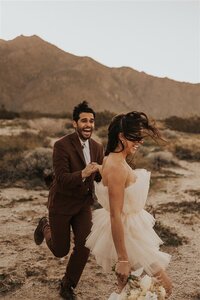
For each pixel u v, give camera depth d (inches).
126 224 129.3
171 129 1457.9
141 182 127.6
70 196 167.6
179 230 281.6
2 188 409.1
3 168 468.4
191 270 212.8
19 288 187.8
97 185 132.6
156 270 130.6
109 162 127.0
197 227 289.9
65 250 174.7
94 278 200.1
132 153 130.3
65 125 1237.7
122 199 124.2
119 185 123.6
